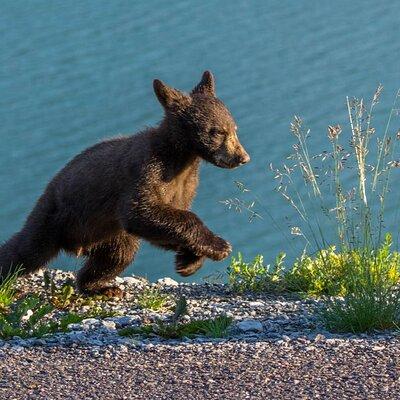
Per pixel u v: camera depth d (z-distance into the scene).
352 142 14.87
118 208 17.22
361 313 13.88
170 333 13.79
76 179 17.75
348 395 10.94
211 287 18.20
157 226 16.70
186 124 16.92
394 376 11.43
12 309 16.00
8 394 11.28
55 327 14.18
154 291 17.61
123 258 18.05
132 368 12.06
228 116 17.16
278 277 18.08
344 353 12.27
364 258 14.52
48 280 16.92
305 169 16.59
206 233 16.77
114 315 15.60
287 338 13.12
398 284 16.11
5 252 18.14
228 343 12.94
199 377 11.64
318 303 15.74
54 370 12.08
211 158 17.05
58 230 18.08
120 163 17.20
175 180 17.16
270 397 10.97
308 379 11.42
